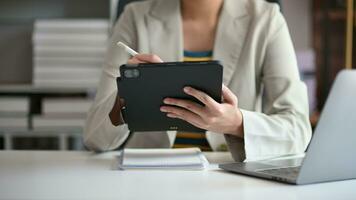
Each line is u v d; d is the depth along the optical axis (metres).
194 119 1.05
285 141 1.18
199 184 0.89
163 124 1.09
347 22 2.27
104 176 0.97
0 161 1.14
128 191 0.83
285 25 1.46
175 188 0.86
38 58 2.34
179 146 1.42
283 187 0.86
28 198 0.79
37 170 1.03
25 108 2.35
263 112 1.42
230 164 1.06
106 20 2.48
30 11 2.67
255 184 0.89
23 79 2.69
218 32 1.43
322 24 2.63
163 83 0.99
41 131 2.36
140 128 1.10
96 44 2.34
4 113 2.34
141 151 1.20
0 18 2.66
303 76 2.68
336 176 0.90
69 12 2.69
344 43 2.30
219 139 1.36
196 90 0.99
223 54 1.42
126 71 0.97
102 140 1.27
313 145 0.85
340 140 0.87
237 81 1.40
